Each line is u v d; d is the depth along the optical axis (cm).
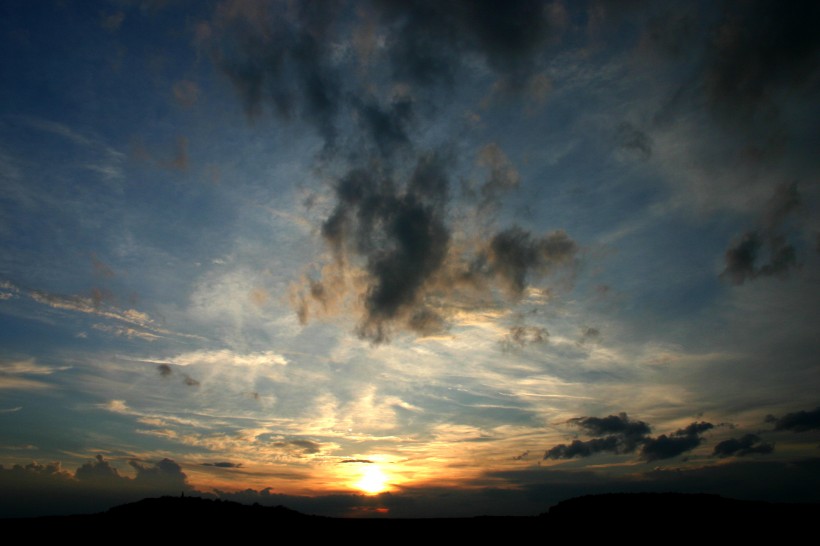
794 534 6812
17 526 7012
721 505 7900
